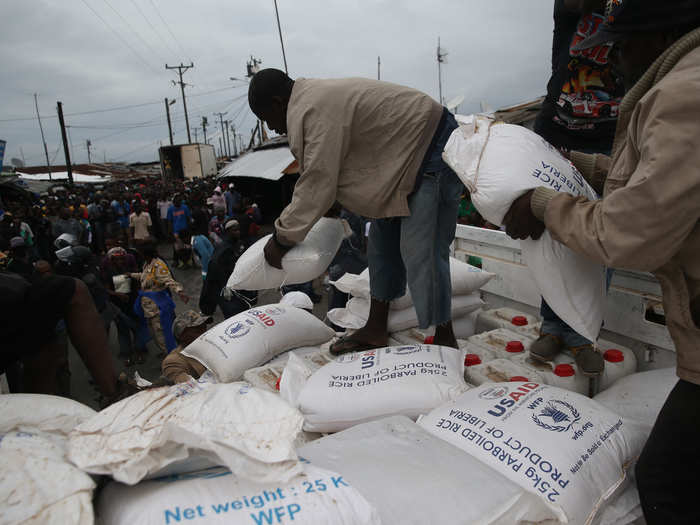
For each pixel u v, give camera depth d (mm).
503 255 2883
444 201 2014
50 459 956
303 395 1883
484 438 1413
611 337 2268
